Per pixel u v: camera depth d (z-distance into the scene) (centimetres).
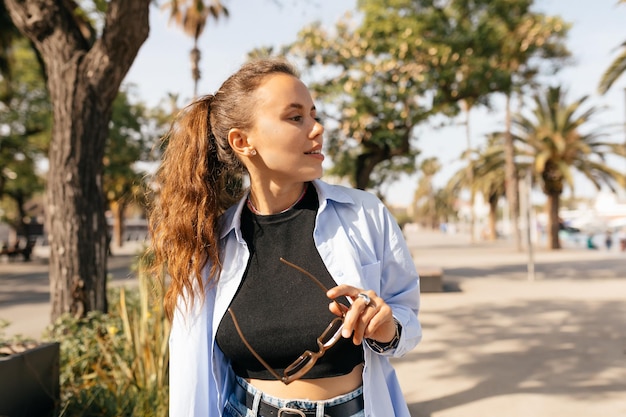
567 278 1393
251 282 155
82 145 533
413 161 2456
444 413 454
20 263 2722
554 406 461
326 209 158
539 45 1488
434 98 1535
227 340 153
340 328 137
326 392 147
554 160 2669
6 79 1934
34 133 2269
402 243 160
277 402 148
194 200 166
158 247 171
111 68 531
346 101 1501
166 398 399
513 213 2727
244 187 182
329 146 1623
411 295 158
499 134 2783
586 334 723
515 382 529
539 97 2656
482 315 888
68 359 466
